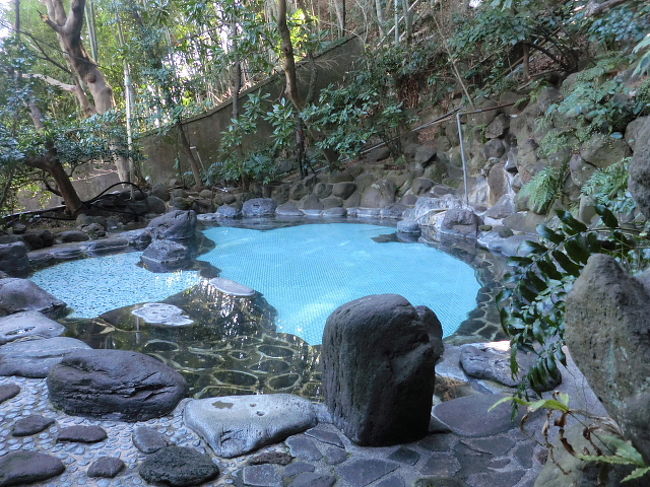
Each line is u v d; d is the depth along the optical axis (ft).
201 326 12.69
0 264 18.37
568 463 4.44
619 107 16.06
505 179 22.47
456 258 18.66
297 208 29.71
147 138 36.60
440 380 9.09
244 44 27.73
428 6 31.17
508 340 10.87
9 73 23.38
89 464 6.52
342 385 7.13
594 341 3.92
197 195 32.14
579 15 17.93
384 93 31.22
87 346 10.51
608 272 3.91
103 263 19.79
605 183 14.53
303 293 15.52
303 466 6.47
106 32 43.45
